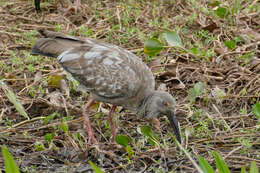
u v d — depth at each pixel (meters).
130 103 10.92
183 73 13.48
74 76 11.13
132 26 16.11
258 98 12.20
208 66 13.67
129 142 10.71
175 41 13.14
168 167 9.95
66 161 10.32
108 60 10.80
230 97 12.34
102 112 11.91
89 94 12.73
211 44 14.91
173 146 10.71
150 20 15.83
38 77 13.20
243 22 15.85
